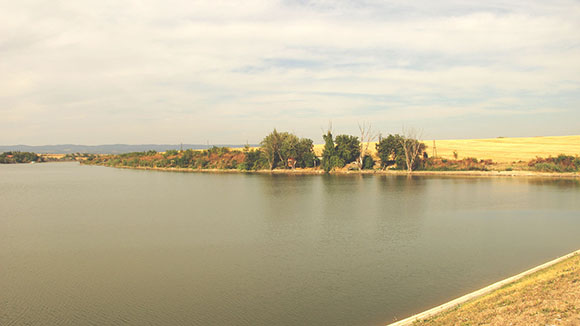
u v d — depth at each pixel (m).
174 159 141.50
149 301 20.92
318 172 107.94
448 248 29.84
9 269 26.55
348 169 106.31
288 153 111.75
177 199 59.69
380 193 63.50
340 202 54.41
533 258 26.70
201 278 24.27
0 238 35.09
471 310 15.49
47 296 21.84
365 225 38.78
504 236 33.31
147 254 29.64
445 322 14.80
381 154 106.88
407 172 100.25
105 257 29.03
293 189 70.94
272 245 31.64
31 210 50.62
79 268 26.58
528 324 13.01
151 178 99.94
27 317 19.27
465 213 44.47
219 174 110.38
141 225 40.12
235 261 27.55
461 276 23.53
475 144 130.62
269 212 46.97
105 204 55.34
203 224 40.25
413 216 43.22
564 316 13.05
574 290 15.08
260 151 118.44
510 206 48.69
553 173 84.00
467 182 77.44
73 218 44.53
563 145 117.88
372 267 25.73
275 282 23.33
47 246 32.31
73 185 84.50
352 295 21.11
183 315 19.14
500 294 16.89
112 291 22.44
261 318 18.66
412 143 100.56
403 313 18.64
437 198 56.78
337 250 29.95
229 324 18.08
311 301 20.45
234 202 55.69
